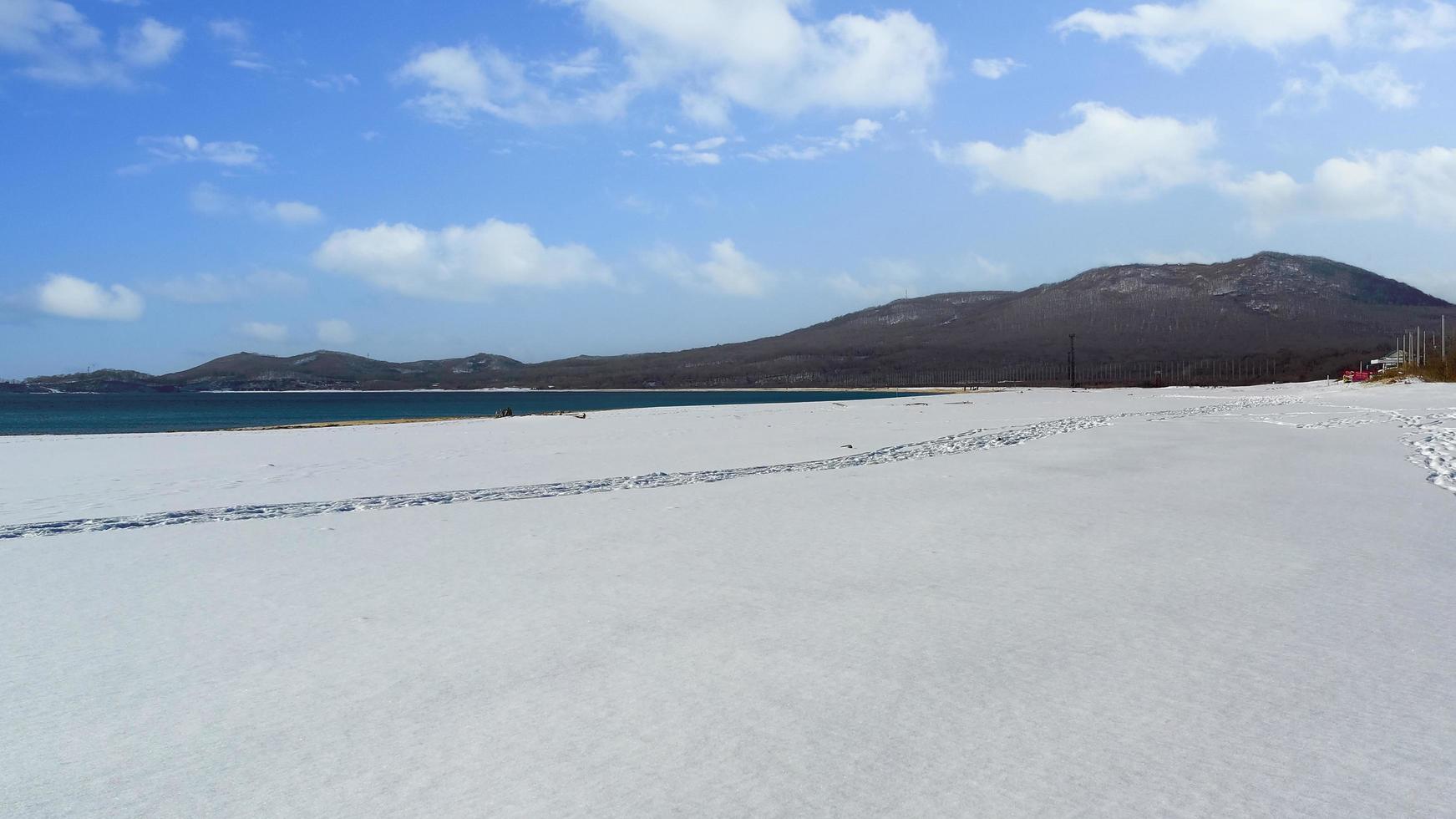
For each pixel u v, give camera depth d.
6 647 5.92
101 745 4.25
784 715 4.41
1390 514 10.20
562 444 25.38
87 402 176.88
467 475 17.22
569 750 4.05
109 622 6.53
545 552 8.88
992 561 7.96
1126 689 4.70
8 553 9.46
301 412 106.06
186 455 23.69
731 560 8.23
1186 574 7.33
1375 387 57.97
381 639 5.91
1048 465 15.62
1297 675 4.87
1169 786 3.59
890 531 9.59
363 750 4.12
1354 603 6.35
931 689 4.75
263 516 12.09
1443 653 5.21
